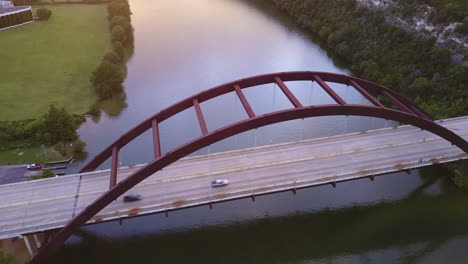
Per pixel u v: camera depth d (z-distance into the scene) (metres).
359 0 134.25
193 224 63.69
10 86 99.69
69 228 51.69
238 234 62.41
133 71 111.81
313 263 58.56
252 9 169.50
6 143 78.56
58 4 162.75
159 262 57.88
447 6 107.31
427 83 90.81
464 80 88.56
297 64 118.81
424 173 75.06
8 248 55.62
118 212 53.94
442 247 61.38
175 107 63.31
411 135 73.19
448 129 68.38
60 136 80.31
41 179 60.75
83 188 59.44
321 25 137.62
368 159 65.62
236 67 115.75
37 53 118.88
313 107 57.47
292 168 63.06
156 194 57.66
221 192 57.56
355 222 64.94
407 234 63.47
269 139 83.69
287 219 65.06
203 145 54.38
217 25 149.62
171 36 138.12
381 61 107.44
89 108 91.94
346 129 88.00
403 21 113.88
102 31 136.38
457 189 71.56
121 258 58.16
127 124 87.56
